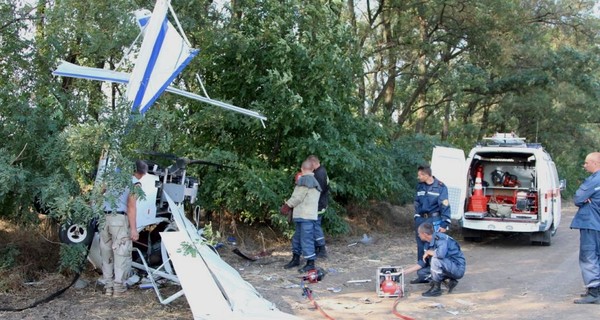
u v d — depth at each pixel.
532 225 11.24
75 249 6.48
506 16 18.34
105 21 8.13
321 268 8.65
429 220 8.16
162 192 7.42
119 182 6.02
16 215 7.02
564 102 27.81
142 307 6.13
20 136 6.54
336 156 10.29
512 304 6.92
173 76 7.04
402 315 6.34
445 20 19.58
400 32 20.17
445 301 7.02
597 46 22.64
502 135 12.63
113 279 6.62
